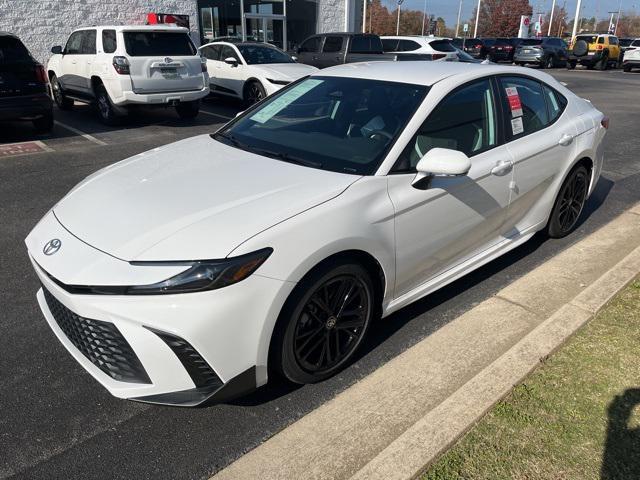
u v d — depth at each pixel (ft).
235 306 7.38
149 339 7.23
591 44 97.86
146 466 7.52
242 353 7.65
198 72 32.48
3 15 41.86
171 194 8.85
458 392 8.44
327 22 65.77
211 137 12.10
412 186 9.57
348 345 9.39
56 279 7.72
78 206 9.12
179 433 8.11
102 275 7.39
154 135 29.60
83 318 7.57
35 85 26.48
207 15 53.21
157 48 30.83
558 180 13.82
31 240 8.91
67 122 33.14
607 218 17.35
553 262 13.55
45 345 10.16
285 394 8.98
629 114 39.40
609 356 9.49
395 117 10.30
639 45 98.32
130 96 30.12
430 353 9.77
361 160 9.68
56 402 8.68
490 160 11.25
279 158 10.25
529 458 7.36
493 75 12.06
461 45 115.24
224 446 7.90
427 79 11.13
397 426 8.04
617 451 7.49
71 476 7.34
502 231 12.48
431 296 12.19
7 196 18.47
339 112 11.14
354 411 8.34
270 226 7.80
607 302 11.14
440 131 10.48
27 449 7.75
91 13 45.91
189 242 7.55
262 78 36.11
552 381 8.84
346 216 8.50
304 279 8.13
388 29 247.09
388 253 9.27
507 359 9.22
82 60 32.58
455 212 10.50
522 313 11.13
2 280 12.59
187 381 7.51
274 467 7.33
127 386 7.59
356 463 7.39
